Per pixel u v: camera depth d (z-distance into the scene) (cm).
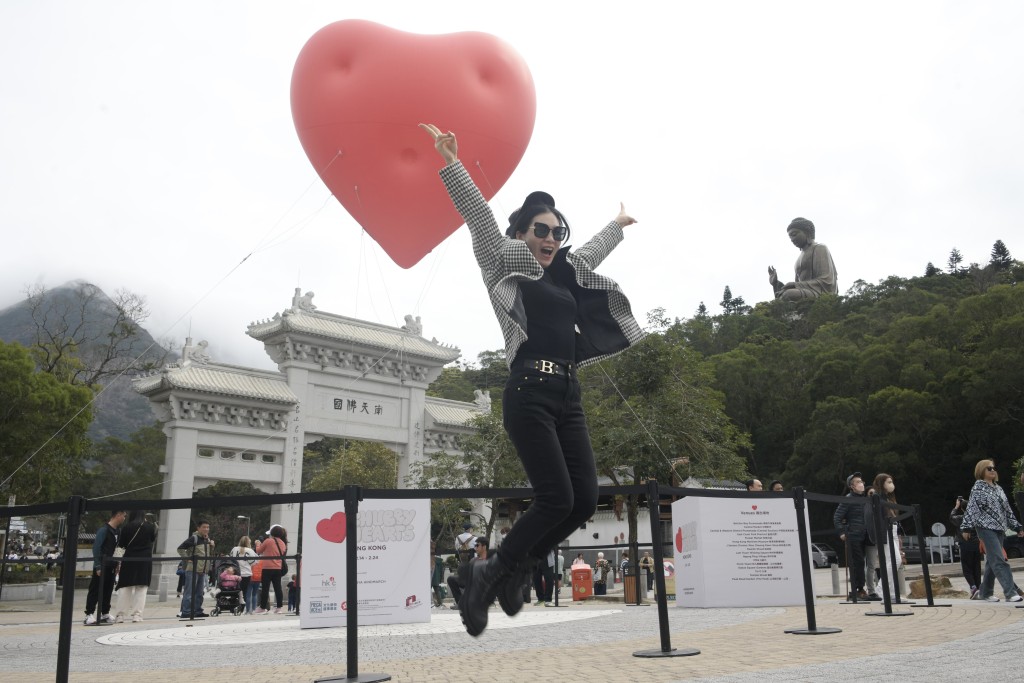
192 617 1146
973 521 887
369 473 3759
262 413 2408
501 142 859
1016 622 582
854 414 4294
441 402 2938
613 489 469
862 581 956
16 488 2598
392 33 861
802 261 9238
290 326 2447
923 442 4159
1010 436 4044
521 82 864
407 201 893
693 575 559
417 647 582
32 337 3372
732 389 5044
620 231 361
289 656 550
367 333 2689
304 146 910
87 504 361
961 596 1134
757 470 4956
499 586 287
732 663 404
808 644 486
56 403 2642
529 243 313
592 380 2373
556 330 291
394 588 731
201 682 412
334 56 858
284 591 2086
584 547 1253
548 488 277
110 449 4888
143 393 2331
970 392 3944
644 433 1989
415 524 747
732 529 544
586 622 785
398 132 848
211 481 2327
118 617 1148
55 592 2252
